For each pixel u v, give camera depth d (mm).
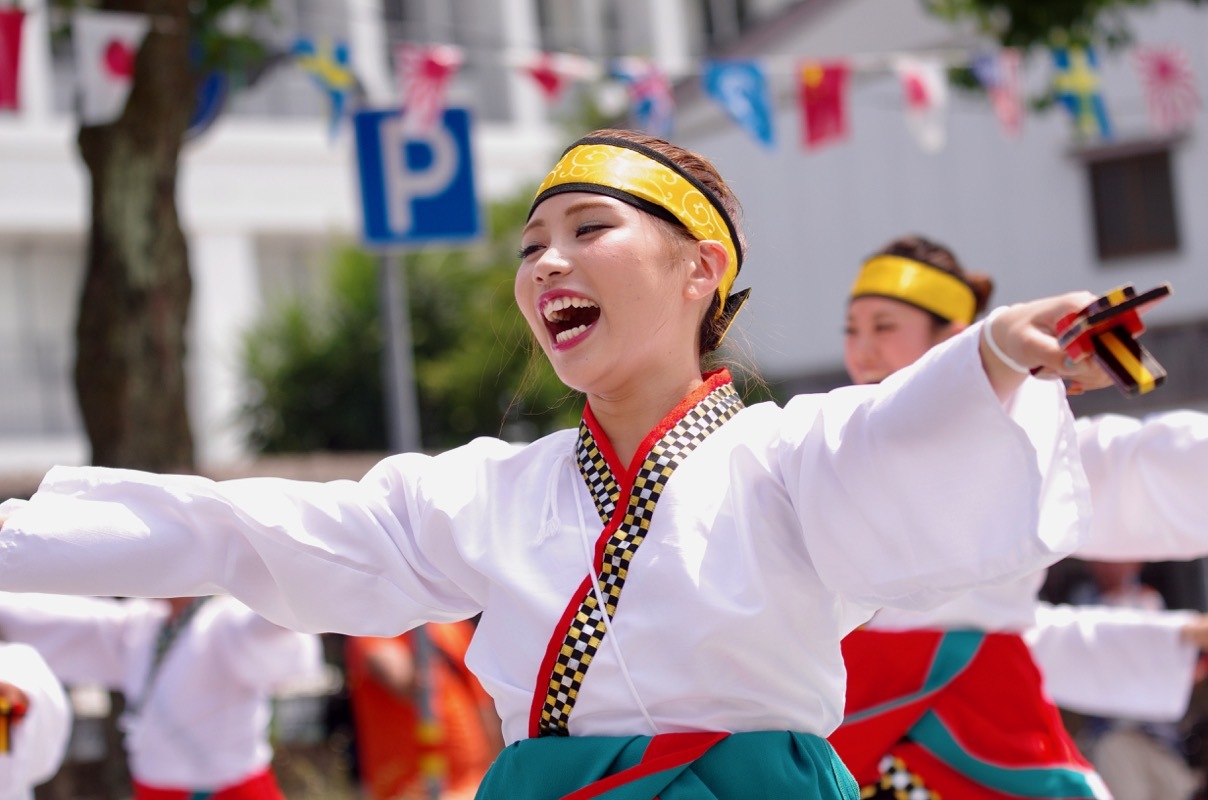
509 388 27922
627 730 3867
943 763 6188
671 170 4137
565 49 37031
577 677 3879
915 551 3588
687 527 3879
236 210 34750
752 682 3824
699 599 3797
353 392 29797
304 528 4199
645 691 3824
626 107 16484
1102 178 23188
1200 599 20375
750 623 3781
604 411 4168
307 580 4215
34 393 33344
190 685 8789
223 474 23156
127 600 9070
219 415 33500
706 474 3949
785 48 26203
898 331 6754
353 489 4312
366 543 4238
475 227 9391
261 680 8812
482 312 29031
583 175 4059
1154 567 20641
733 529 3875
